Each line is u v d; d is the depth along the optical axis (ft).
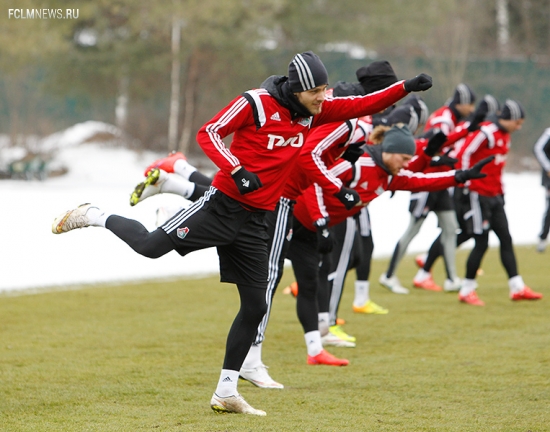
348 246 85.15
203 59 418.72
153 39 396.16
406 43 489.26
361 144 69.46
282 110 54.95
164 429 51.37
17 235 173.17
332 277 84.79
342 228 84.89
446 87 468.75
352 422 53.52
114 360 72.95
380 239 179.83
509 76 479.82
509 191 327.47
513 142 461.37
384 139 75.20
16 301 103.71
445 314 99.60
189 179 78.59
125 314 96.17
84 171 380.78
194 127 435.94
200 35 386.93
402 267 143.95
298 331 88.79
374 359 75.46
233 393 56.18
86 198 255.09
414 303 108.27
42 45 354.33
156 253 55.26
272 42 454.81
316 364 73.46
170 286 117.91
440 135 79.46
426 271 121.19
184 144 417.49
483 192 105.81
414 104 93.35
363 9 455.22
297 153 57.16
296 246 74.13
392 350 79.56
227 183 55.06
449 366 71.82
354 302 102.63
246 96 54.44
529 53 520.42
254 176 52.90
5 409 56.70
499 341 82.74
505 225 107.96
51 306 100.58
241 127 55.21
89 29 406.21
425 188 75.97
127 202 238.89
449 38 499.92
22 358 73.31
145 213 201.77
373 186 75.36
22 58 358.84
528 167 437.17
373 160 74.59
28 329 86.74
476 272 106.83
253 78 439.22
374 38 459.32
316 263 74.18
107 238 170.71
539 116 473.67
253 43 411.75
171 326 89.25
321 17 445.78
